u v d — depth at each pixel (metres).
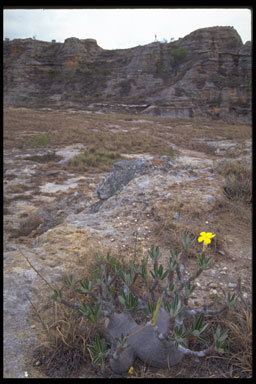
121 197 5.09
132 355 1.75
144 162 6.90
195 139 24.97
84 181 11.24
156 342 1.71
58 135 23.02
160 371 1.74
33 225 6.69
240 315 2.11
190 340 1.97
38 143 19.03
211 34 60.47
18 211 7.89
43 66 72.94
